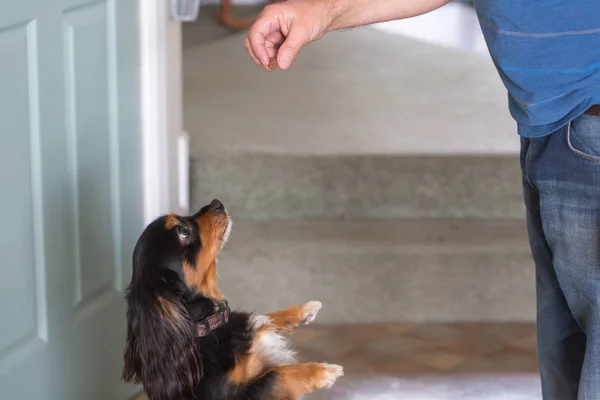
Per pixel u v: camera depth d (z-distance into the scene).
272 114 3.84
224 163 3.31
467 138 3.59
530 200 1.91
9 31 2.13
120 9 2.55
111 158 2.60
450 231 3.31
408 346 3.03
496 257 3.14
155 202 2.82
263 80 4.37
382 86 4.29
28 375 2.32
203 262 2.11
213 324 2.10
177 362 1.99
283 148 3.38
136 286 2.04
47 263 2.34
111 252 2.63
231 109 3.89
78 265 2.47
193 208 3.34
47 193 2.32
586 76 1.60
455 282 3.16
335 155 3.33
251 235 3.23
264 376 2.10
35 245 2.30
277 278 3.15
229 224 2.22
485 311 3.20
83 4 2.38
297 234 3.25
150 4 2.67
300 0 1.88
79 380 2.53
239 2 5.76
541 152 1.77
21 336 2.29
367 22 1.96
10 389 2.26
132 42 2.63
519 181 3.39
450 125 3.75
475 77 4.48
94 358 2.58
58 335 2.42
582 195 1.71
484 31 1.66
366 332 3.12
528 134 1.75
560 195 1.74
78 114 2.41
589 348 1.74
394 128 3.70
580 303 1.79
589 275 1.73
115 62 2.56
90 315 2.54
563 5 1.52
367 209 3.41
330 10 1.88
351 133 3.61
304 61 4.72
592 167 1.68
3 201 2.17
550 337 1.98
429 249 3.14
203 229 2.13
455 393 2.75
